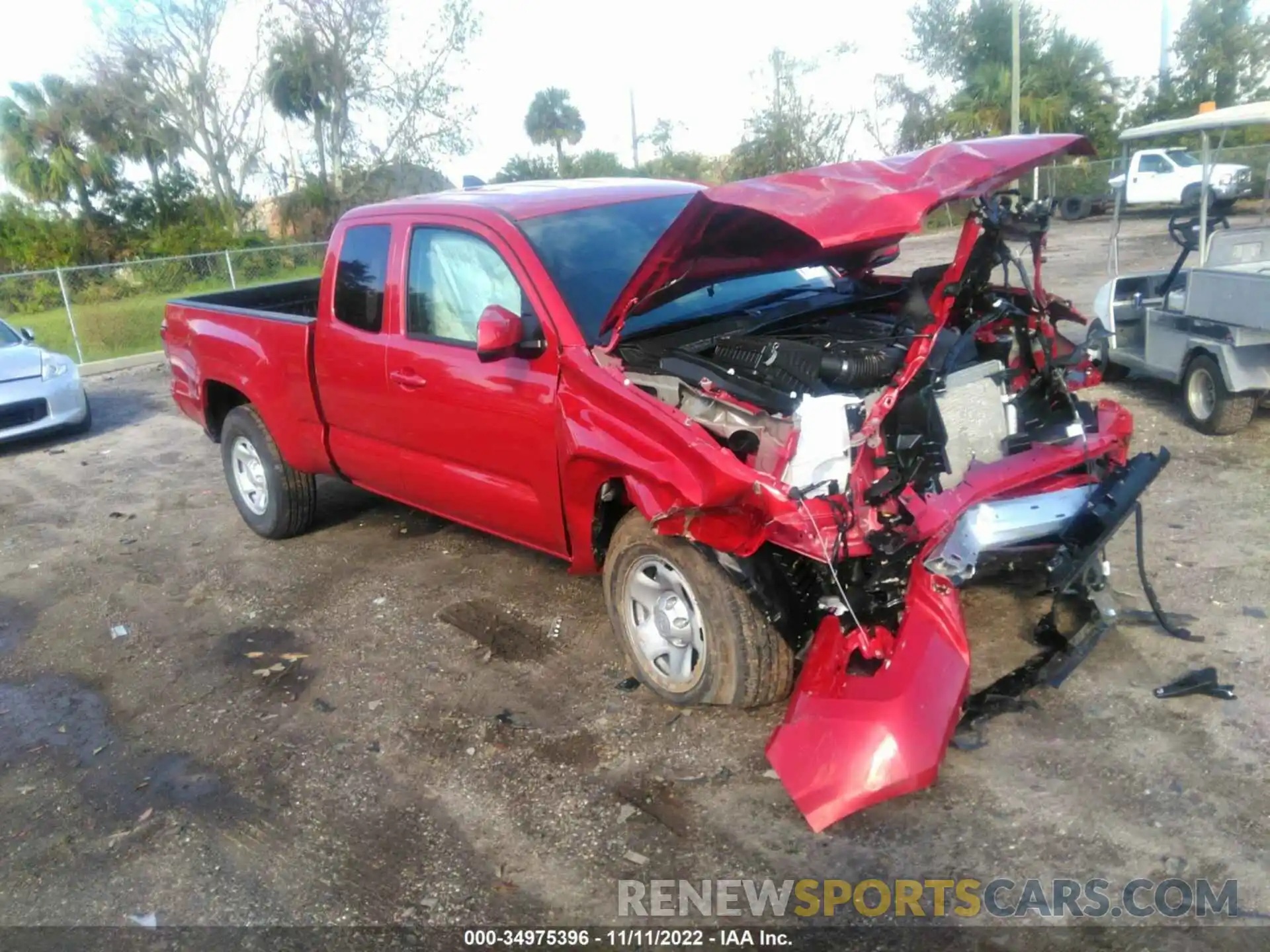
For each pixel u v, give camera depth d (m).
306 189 36.84
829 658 3.56
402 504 7.34
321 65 35.94
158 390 13.96
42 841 3.83
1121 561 5.23
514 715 4.36
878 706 3.37
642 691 4.42
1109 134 32.84
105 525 7.67
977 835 3.34
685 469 3.66
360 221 5.56
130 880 3.56
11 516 8.12
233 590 6.08
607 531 4.47
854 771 3.31
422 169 38.38
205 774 4.18
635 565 4.20
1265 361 6.83
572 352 4.24
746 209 3.39
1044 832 3.32
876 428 3.42
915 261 16.80
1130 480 4.08
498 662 4.84
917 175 3.46
